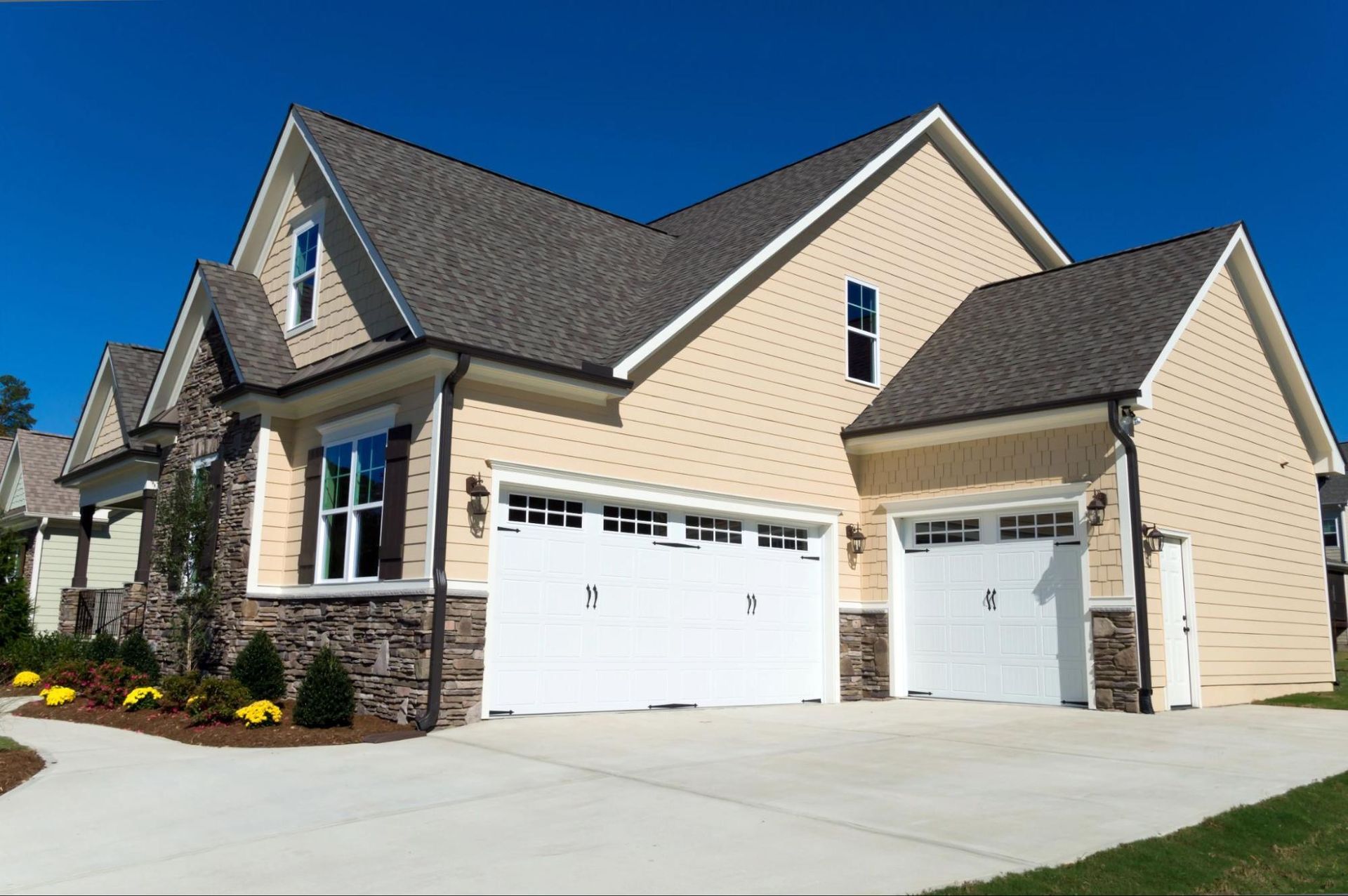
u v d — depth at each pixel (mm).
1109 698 13086
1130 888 5816
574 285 14398
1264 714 13281
